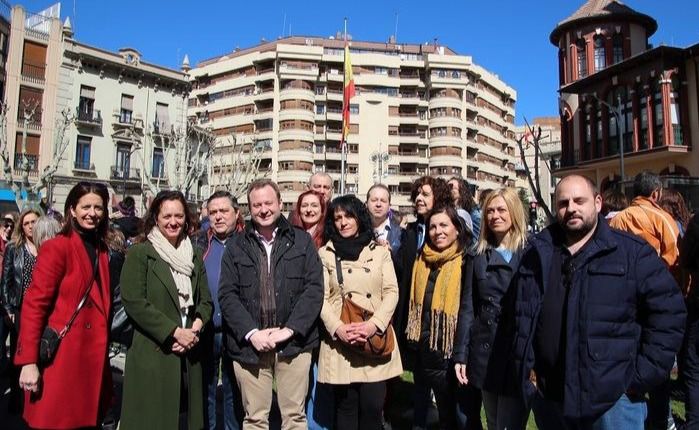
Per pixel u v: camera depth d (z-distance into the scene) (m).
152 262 3.61
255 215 3.80
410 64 63.84
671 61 22.12
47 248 3.35
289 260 3.79
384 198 5.22
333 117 60.78
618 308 2.67
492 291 3.67
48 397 3.21
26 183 25.75
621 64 23.58
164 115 37.16
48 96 31.50
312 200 4.66
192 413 3.63
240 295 3.74
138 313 3.44
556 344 2.80
